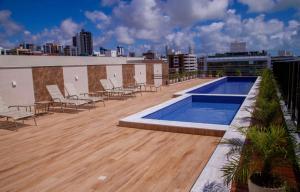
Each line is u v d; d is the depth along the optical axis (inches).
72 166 158.9
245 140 141.6
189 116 349.4
